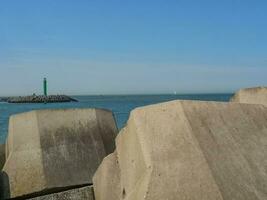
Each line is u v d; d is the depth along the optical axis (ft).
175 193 16.34
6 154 33.17
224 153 17.72
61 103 271.08
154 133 18.20
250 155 18.24
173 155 17.29
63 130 30.48
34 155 29.37
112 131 32.55
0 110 184.34
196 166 16.92
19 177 28.94
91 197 25.08
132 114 19.81
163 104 19.16
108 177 21.71
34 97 270.05
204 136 17.98
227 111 19.51
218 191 16.26
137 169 18.17
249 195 16.63
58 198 25.63
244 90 27.94
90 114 31.68
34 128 30.09
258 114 20.15
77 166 29.71
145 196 16.37
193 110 18.84
